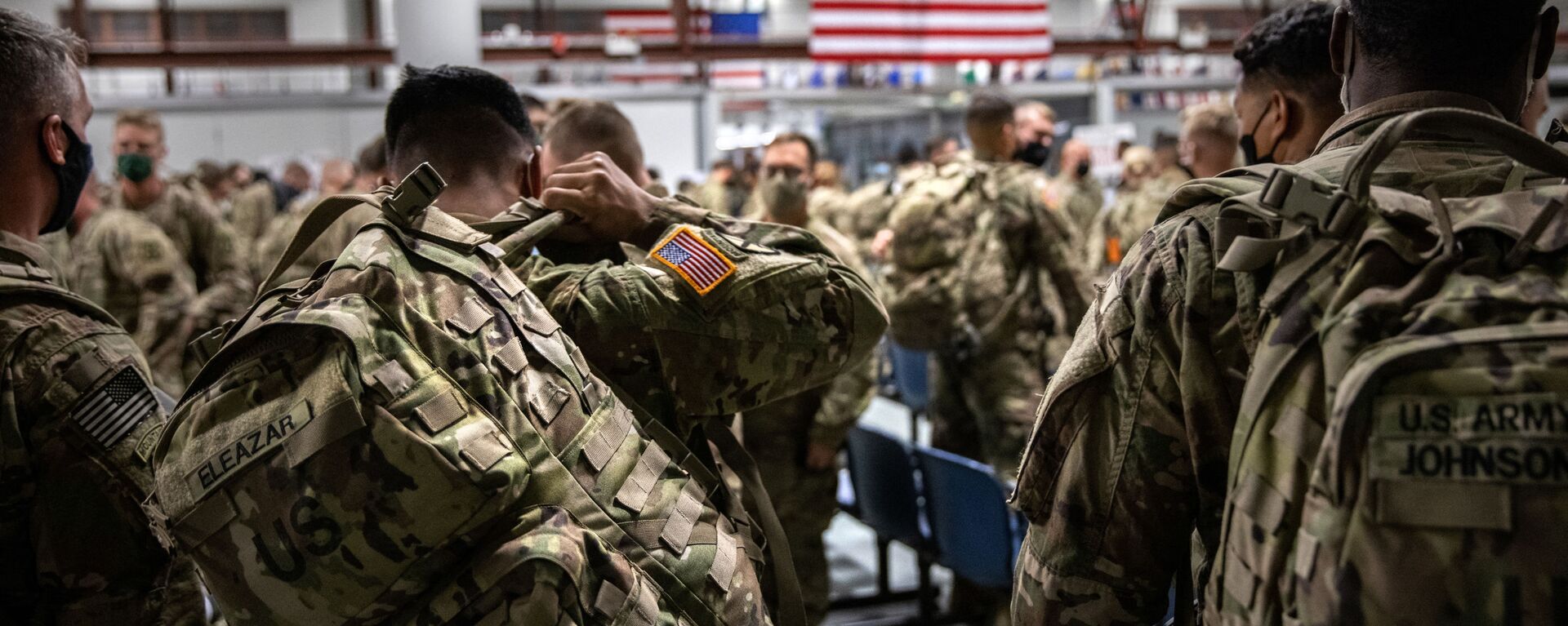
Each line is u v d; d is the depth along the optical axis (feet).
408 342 3.23
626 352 3.98
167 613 3.95
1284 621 2.65
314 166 31.22
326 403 3.07
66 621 3.75
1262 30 5.31
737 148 36.63
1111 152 29.17
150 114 14.14
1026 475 3.37
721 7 45.03
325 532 3.05
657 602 3.41
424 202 3.51
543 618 3.06
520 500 3.23
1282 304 2.79
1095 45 33.76
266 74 37.37
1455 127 2.72
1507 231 2.62
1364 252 2.70
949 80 37.24
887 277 12.19
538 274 4.18
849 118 39.14
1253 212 2.91
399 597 3.10
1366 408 2.53
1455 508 2.42
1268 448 2.73
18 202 4.01
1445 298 2.58
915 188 11.69
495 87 4.31
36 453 3.67
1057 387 3.28
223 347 3.30
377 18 44.62
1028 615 3.39
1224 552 2.85
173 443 3.31
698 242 4.16
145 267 13.32
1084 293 11.56
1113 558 3.21
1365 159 2.70
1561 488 2.37
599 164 4.44
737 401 4.14
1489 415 2.43
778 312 4.15
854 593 12.35
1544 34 3.20
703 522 3.70
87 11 40.75
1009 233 11.37
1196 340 2.99
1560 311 2.51
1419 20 3.05
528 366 3.45
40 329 3.71
